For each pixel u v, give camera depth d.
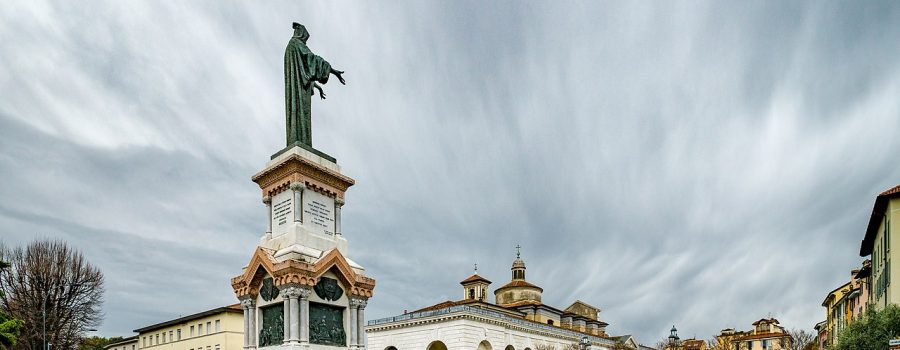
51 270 72.62
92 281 77.56
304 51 29.38
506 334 78.81
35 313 70.12
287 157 26.62
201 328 97.25
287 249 25.16
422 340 75.25
